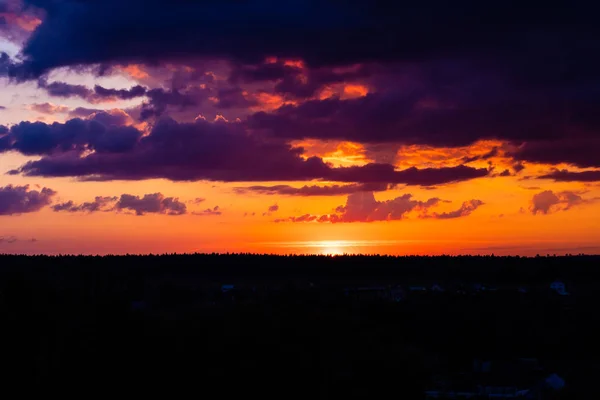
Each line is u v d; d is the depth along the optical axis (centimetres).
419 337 6969
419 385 5247
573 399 5328
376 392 4934
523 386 5659
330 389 4775
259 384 4719
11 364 4538
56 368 4509
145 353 4847
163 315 5553
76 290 6253
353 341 5475
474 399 5234
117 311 5156
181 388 4659
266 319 5603
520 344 6875
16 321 4825
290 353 5025
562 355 6681
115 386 4578
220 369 4784
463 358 6531
